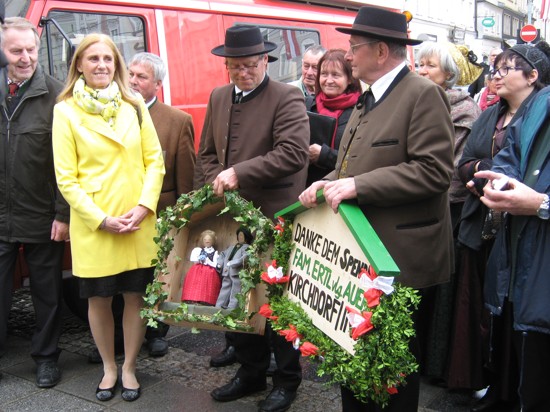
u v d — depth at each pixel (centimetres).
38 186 375
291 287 269
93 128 332
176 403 348
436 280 263
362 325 215
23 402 353
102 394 353
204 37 542
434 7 2273
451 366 345
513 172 255
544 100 249
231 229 312
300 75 657
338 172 281
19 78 368
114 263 338
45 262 381
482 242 336
